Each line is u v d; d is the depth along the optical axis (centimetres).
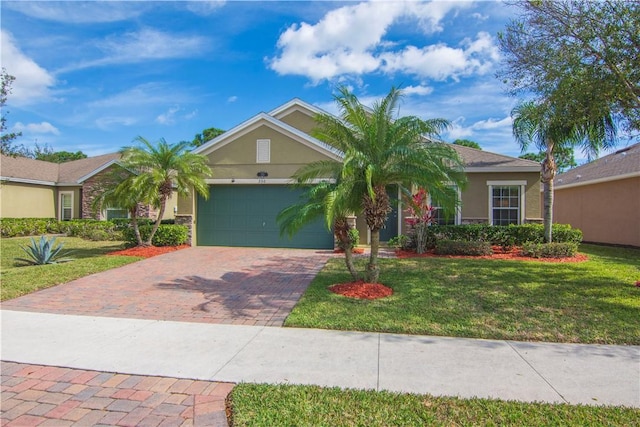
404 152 675
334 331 544
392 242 1339
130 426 314
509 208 1529
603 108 801
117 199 1313
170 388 380
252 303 695
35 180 2177
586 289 770
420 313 615
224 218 1474
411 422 316
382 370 416
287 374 407
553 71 813
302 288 807
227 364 434
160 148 1292
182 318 612
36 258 1084
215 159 1453
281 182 1404
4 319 605
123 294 765
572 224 2002
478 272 941
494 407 337
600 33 764
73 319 605
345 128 770
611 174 1673
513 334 525
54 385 386
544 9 812
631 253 1389
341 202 727
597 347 485
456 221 1546
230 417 328
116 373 413
